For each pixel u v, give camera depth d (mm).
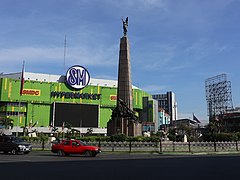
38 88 102812
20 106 100375
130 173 12758
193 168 15156
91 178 11102
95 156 25172
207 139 47312
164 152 30922
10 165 15898
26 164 16547
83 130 102688
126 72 39156
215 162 19172
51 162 18062
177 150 32688
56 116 100625
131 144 31516
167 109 197875
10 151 27141
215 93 99500
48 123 102062
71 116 102750
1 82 98312
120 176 11734
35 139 38469
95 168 14688
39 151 32656
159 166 16062
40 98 102438
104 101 110562
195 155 28344
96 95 109688
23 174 12094
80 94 107438
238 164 17672
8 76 105938
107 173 12695
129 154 28750
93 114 106688
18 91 100000
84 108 105562
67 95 105875
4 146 27547
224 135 45125
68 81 105750
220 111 96812
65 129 97500
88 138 34219
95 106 107562
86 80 108188
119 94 38719
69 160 20047
